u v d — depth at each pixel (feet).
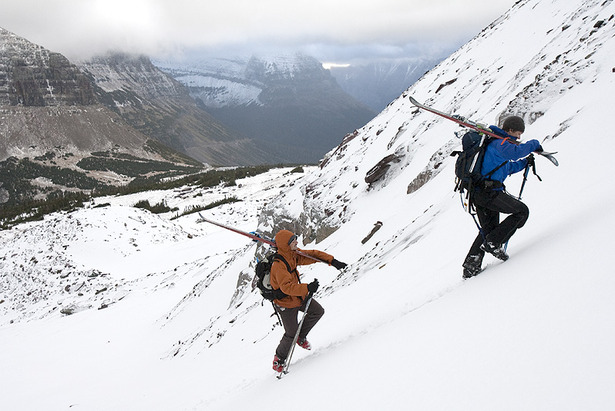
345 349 16.87
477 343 10.32
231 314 63.77
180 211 295.69
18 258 167.22
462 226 26.63
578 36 50.57
